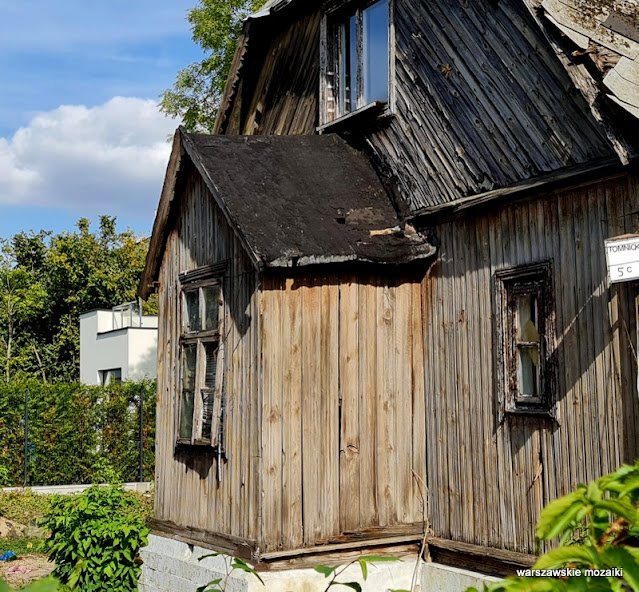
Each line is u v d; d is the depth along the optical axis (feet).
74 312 156.04
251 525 26.78
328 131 34.91
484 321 27.02
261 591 25.80
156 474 33.40
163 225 33.50
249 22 38.75
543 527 5.96
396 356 29.19
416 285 29.84
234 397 28.35
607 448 22.47
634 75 21.74
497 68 26.50
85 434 68.54
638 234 20.29
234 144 31.81
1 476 59.77
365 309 28.78
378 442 28.48
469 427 27.37
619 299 22.31
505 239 26.32
